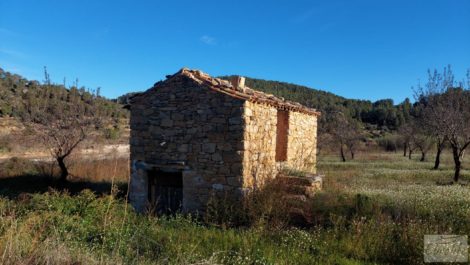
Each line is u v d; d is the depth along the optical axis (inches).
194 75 394.0
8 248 170.1
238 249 246.8
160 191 406.0
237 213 339.0
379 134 2075.5
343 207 341.4
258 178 380.8
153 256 218.7
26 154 883.4
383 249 251.1
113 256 189.9
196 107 377.4
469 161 951.6
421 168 767.7
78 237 230.1
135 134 406.3
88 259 180.5
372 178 592.7
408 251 241.9
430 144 1032.8
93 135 610.5
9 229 196.5
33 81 1416.1
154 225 295.1
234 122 358.3
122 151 898.1
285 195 365.7
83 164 638.5
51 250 180.1
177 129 386.0
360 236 267.0
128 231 245.0
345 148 1320.1
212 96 369.4
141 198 401.7
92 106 586.6
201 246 248.2
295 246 258.7
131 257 205.8
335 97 3006.9
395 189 458.9
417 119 992.2
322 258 237.6
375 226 281.9
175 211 394.6
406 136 1149.7
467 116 609.3
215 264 200.4
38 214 263.7
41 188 498.3
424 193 416.5
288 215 333.4
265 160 399.5
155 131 397.1
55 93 591.5
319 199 363.6
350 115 2463.1
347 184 515.5
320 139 1182.3
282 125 474.0
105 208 287.3
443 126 587.8
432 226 275.0
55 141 534.0
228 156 360.5
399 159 1067.3
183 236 265.9
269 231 292.2
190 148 378.9
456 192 418.3
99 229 247.1
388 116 2445.9
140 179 402.3
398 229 275.0
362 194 390.9
